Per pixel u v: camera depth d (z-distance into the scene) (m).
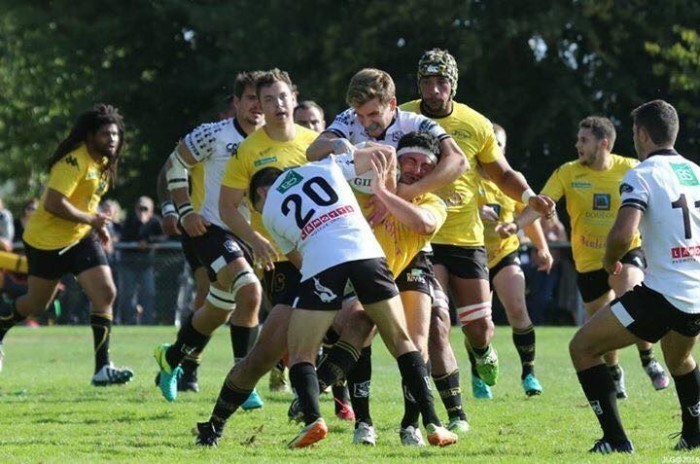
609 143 30.16
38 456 18.97
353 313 19.92
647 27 77.19
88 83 88.69
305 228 18.94
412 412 20.30
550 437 21.19
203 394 28.66
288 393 29.14
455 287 24.84
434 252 24.47
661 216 18.95
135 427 22.70
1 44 96.06
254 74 27.11
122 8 87.94
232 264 26.59
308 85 77.62
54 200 30.03
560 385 31.27
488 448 19.83
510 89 78.88
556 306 58.28
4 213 55.19
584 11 75.75
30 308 31.48
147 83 87.06
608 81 78.31
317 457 18.75
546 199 23.98
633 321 19.03
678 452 19.25
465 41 75.12
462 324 25.02
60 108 91.25
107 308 30.69
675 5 77.00
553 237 57.44
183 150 27.05
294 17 81.50
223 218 23.34
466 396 28.72
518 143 80.00
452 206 24.36
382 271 18.97
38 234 30.66
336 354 19.66
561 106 77.00
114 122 30.69
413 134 20.70
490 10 78.00
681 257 18.92
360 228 19.03
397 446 20.11
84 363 38.88
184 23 87.94
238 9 81.75
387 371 35.53
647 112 19.56
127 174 89.06
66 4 88.81
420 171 20.53
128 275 58.03
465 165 21.14
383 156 20.02
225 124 27.27
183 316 57.97
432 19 76.69
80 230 30.73
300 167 19.56
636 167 19.30
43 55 88.62
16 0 90.50
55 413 24.73
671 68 72.56
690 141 77.69
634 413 25.00
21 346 46.88
